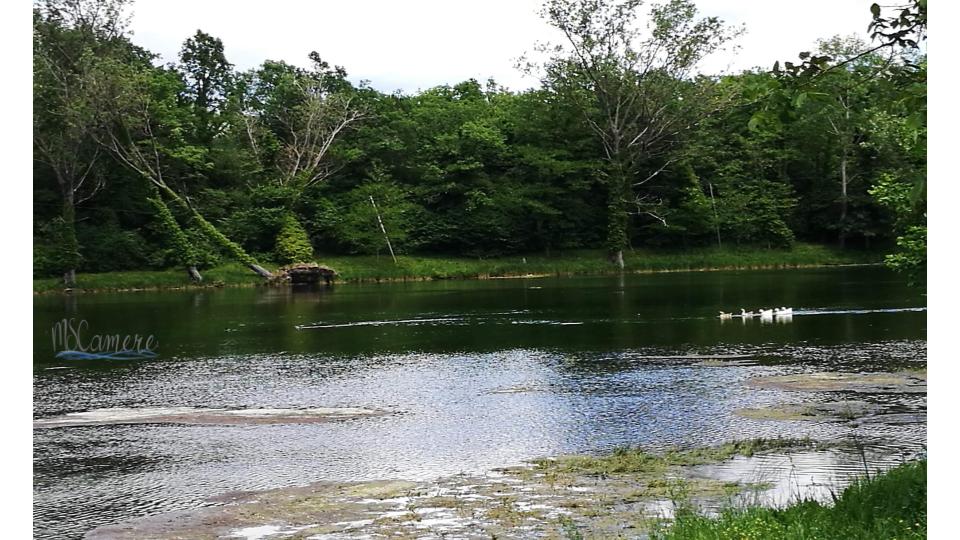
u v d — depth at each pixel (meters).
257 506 12.88
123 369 26.62
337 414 19.62
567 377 23.61
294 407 20.52
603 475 13.96
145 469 15.20
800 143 87.31
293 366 26.73
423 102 95.06
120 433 18.08
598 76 81.62
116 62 69.81
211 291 64.69
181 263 71.06
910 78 9.59
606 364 25.58
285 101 88.81
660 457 15.04
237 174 81.38
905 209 19.53
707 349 27.84
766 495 12.52
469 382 23.34
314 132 82.38
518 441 16.62
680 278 66.06
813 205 87.25
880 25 9.70
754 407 19.08
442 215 83.75
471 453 15.77
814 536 8.66
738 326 33.41
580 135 87.62
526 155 84.81
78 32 69.62
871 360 24.72
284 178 82.19
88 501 13.41
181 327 37.81
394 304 48.16
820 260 82.12
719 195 86.38
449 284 67.25
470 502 12.70
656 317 37.53
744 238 86.31
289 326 37.72
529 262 81.00
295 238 77.56
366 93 93.62
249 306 48.69
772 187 86.62
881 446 15.41
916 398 19.50
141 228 76.06
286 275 71.31
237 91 92.31
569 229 85.44
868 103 81.00
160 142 75.94
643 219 86.50
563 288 57.88
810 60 9.76
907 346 27.16
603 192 87.81
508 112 92.94
